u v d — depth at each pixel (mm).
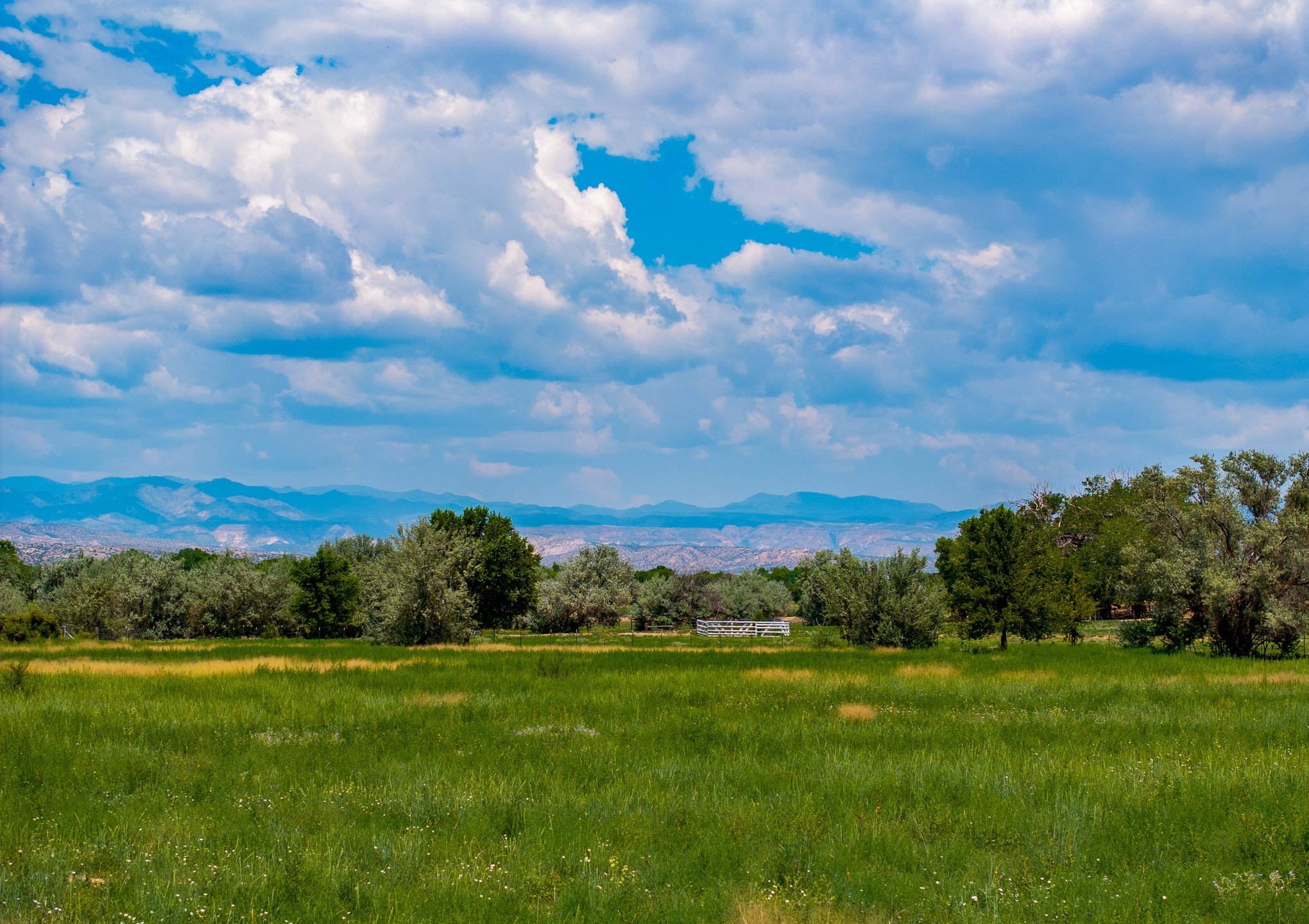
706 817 10922
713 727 17875
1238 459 42875
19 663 26734
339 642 58375
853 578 47344
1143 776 12867
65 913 7371
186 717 18609
